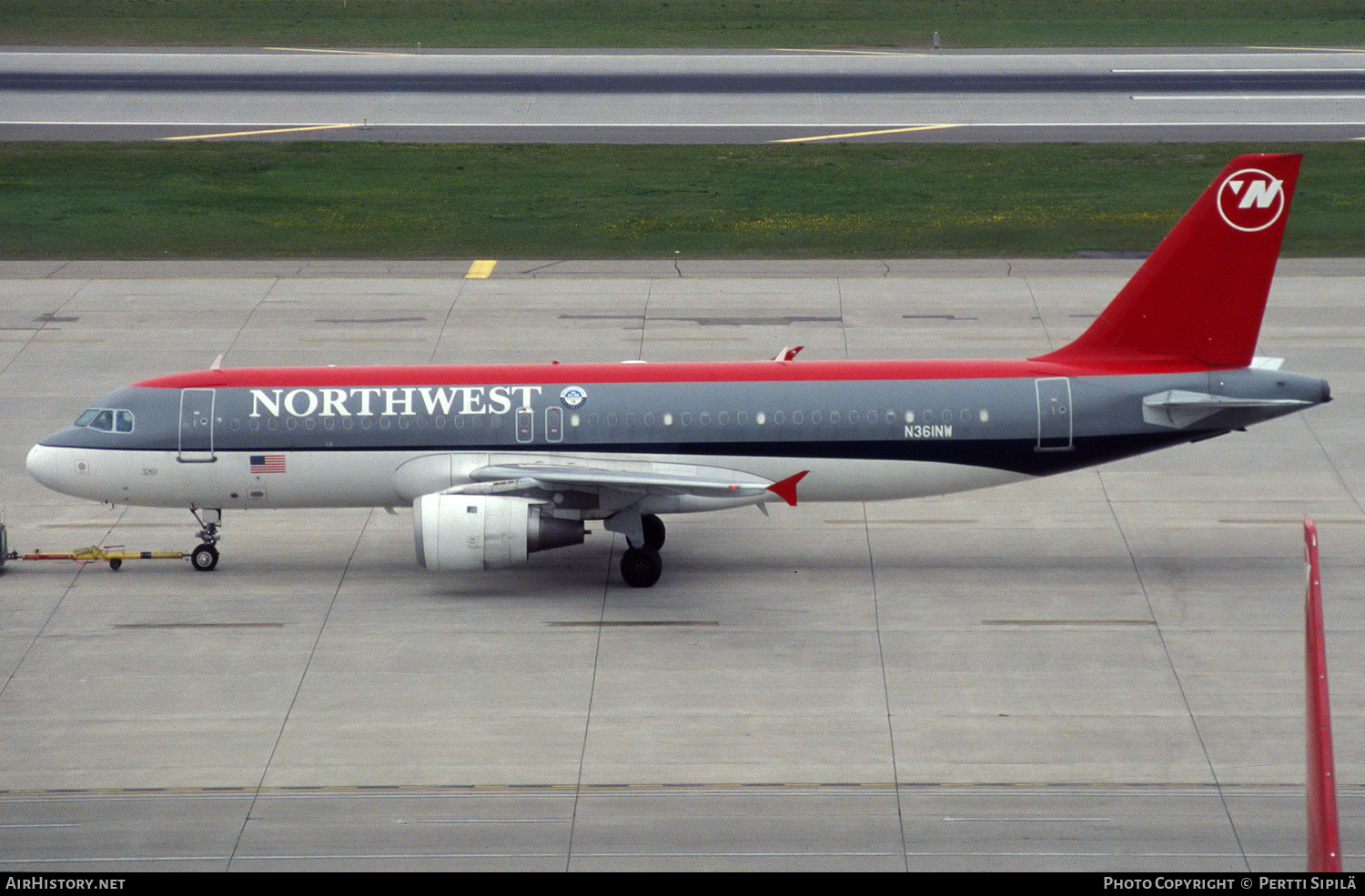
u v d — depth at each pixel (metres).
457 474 131.00
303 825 92.62
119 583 131.88
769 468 131.75
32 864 88.00
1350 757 99.12
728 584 131.38
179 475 131.75
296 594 129.50
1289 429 167.75
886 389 132.00
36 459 133.38
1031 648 117.50
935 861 87.88
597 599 128.38
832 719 106.12
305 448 131.38
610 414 131.25
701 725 105.38
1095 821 92.50
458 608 126.50
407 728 105.25
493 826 92.38
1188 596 127.19
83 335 196.75
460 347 191.12
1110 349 133.12
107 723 105.94
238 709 108.19
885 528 145.50
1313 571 59.16
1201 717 106.00
